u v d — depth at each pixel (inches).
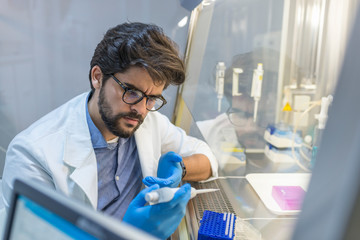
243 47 73.4
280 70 50.4
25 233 22.0
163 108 98.7
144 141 59.8
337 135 11.5
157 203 34.2
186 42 89.7
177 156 51.3
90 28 90.3
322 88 40.6
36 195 21.7
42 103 95.7
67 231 19.8
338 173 11.2
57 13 88.0
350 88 11.3
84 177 48.0
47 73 93.0
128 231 17.3
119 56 43.1
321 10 40.1
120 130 47.8
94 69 48.3
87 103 53.9
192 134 84.3
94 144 52.3
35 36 89.3
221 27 75.9
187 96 85.0
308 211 12.2
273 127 49.8
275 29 60.6
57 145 48.7
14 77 92.3
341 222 10.6
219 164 59.0
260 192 42.3
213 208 42.8
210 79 73.9
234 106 61.5
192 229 38.8
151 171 58.7
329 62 38.7
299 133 45.8
